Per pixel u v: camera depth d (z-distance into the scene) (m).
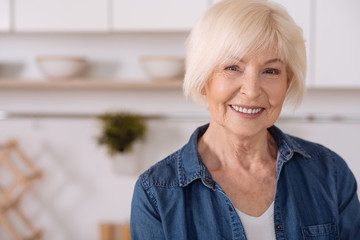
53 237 2.32
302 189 0.91
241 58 0.79
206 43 0.82
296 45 0.84
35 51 2.23
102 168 2.28
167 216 0.86
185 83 0.89
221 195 0.87
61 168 2.30
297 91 0.90
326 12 1.79
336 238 0.89
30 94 2.27
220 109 0.85
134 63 2.19
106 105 2.25
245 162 0.94
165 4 1.86
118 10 1.88
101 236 2.23
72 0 1.89
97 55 2.20
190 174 0.88
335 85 1.81
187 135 2.23
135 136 2.10
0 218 2.15
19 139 2.30
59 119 2.28
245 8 0.80
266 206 0.88
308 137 2.17
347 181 0.95
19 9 1.91
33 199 2.31
